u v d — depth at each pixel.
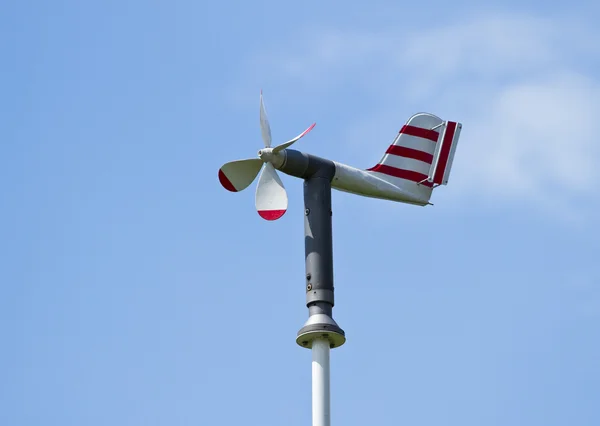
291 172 30.17
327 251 29.05
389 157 34.12
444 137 35.03
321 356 27.48
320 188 30.06
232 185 30.69
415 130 34.81
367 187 32.25
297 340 28.00
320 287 28.42
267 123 30.64
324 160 30.72
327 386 27.14
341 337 27.72
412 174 34.19
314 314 28.08
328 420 26.70
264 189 29.86
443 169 34.59
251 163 30.53
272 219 29.41
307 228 29.52
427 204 34.38
